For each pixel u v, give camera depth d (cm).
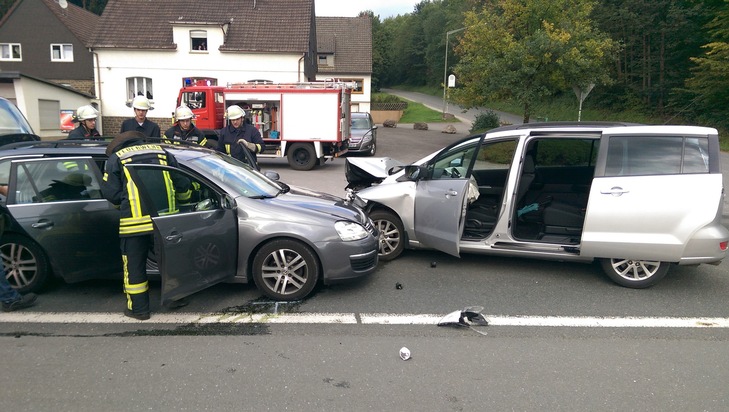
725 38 2348
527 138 552
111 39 2519
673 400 323
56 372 352
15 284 495
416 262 626
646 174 507
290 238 484
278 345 397
